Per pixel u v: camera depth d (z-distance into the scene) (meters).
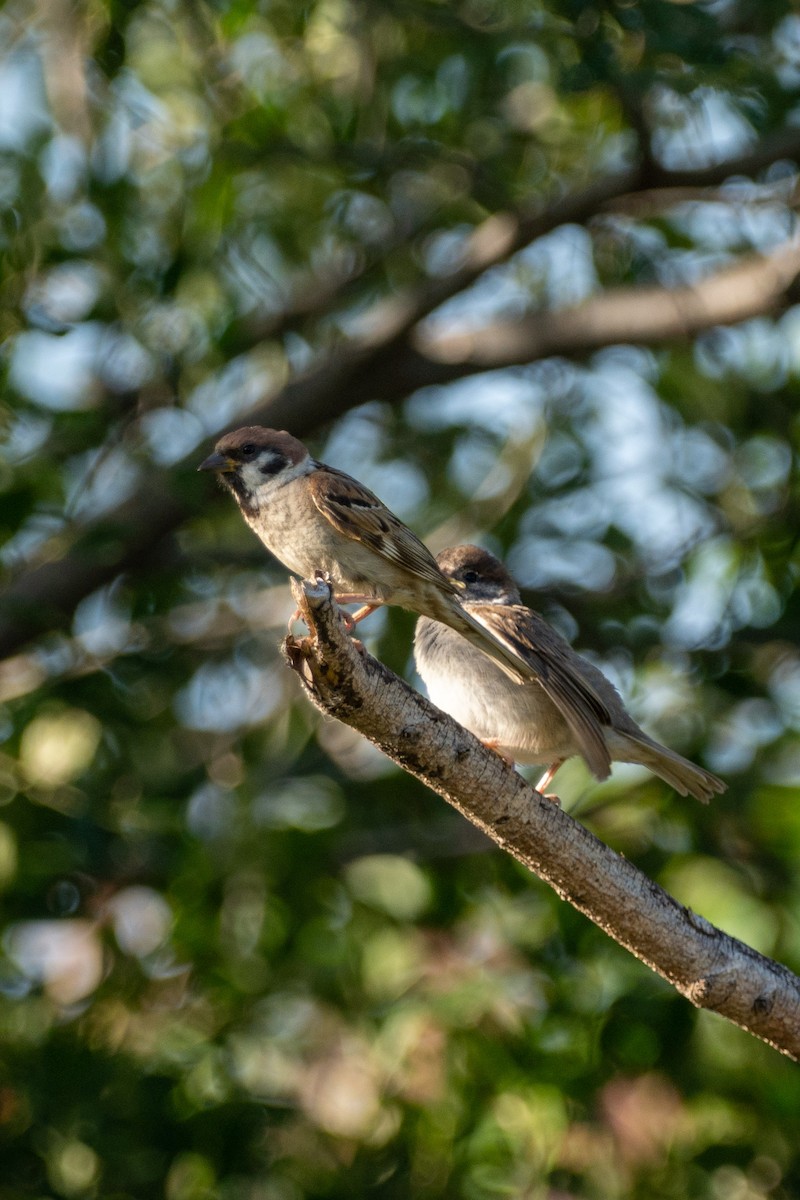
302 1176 10.16
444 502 14.90
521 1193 9.50
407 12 12.33
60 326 12.00
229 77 13.20
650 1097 9.73
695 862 10.16
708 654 12.04
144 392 13.09
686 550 13.73
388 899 11.02
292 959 10.82
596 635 13.23
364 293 14.99
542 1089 9.37
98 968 11.27
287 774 12.28
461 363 14.04
